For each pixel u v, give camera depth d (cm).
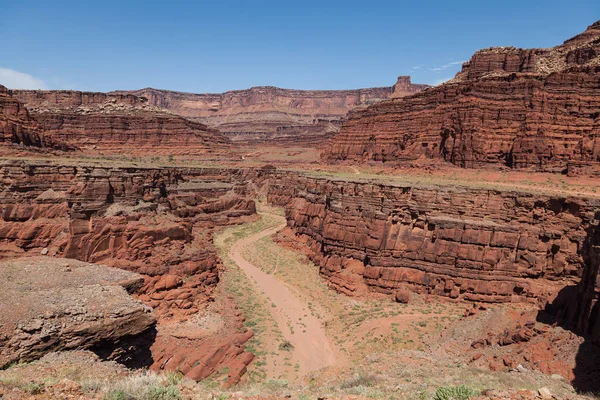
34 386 1388
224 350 3284
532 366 2630
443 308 4059
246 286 4984
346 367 3056
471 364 2872
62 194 5284
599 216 2992
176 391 1507
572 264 4081
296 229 6981
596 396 2081
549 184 6109
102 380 1683
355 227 5053
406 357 3031
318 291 4834
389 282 4497
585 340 2633
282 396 1770
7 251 4612
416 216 4700
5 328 1933
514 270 4172
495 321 3378
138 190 5319
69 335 2042
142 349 2373
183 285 4100
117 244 4291
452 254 4338
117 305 2294
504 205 4600
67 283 2506
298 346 3622
